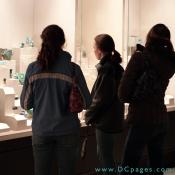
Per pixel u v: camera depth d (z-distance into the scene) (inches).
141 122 95.3
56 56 86.7
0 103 113.1
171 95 177.6
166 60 98.5
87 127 129.4
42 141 86.7
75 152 88.7
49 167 89.3
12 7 157.1
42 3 162.2
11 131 107.5
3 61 136.6
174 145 170.4
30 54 151.6
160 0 179.2
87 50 153.3
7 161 106.6
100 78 105.3
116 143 140.8
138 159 99.8
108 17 163.3
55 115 85.5
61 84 86.1
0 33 152.9
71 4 152.1
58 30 87.5
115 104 107.8
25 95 88.8
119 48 167.2
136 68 94.6
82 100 88.3
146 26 183.2
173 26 175.5
